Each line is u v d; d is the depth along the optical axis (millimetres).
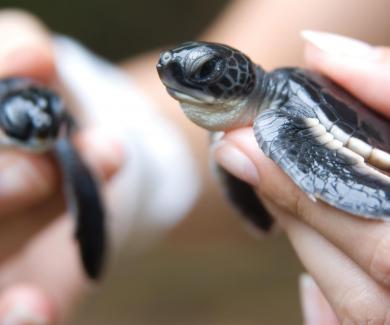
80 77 286
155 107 331
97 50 766
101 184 250
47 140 233
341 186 174
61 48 304
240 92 194
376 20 312
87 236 239
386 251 173
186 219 342
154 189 294
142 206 291
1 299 269
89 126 273
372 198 172
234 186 214
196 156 329
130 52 770
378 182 174
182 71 192
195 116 198
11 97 236
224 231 345
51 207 258
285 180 184
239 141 190
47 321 264
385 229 174
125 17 766
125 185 283
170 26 775
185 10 780
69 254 282
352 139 190
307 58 209
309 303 216
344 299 183
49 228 278
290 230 191
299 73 202
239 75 194
